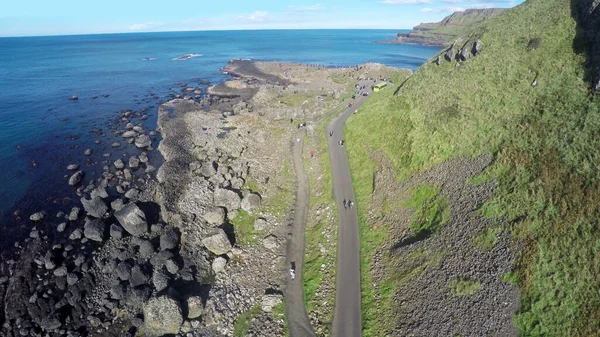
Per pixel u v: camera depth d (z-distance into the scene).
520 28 64.31
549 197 34.31
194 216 56.25
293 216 56.78
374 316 36.56
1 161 76.94
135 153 82.94
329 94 113.69
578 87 43.97
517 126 45.56
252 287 43.81
